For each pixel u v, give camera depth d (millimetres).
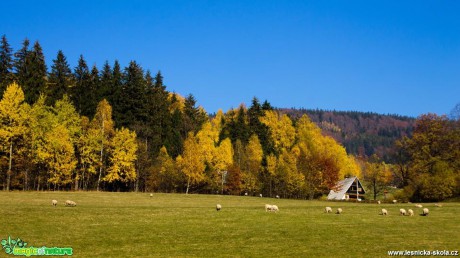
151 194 68688
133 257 23203
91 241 26969
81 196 60219
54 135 71438
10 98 66938
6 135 65938
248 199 72250
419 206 52531
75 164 77250
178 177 90750
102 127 83000
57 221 32750
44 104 82625
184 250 24953
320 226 33531
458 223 36125
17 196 53344
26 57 86562
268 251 24734
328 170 98750
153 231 30578
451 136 87625
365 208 51438
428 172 85562
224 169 96938
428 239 28219
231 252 24484
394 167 95250
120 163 82062
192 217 37500
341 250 24891
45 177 76250
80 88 97125
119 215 37062
